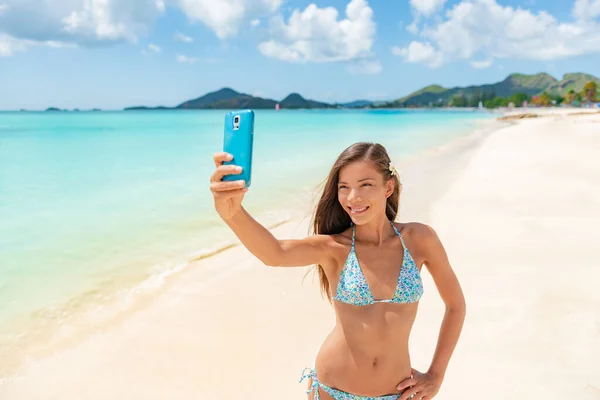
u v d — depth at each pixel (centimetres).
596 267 585
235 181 189
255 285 580
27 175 1415
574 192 1034
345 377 234
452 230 770
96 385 382
